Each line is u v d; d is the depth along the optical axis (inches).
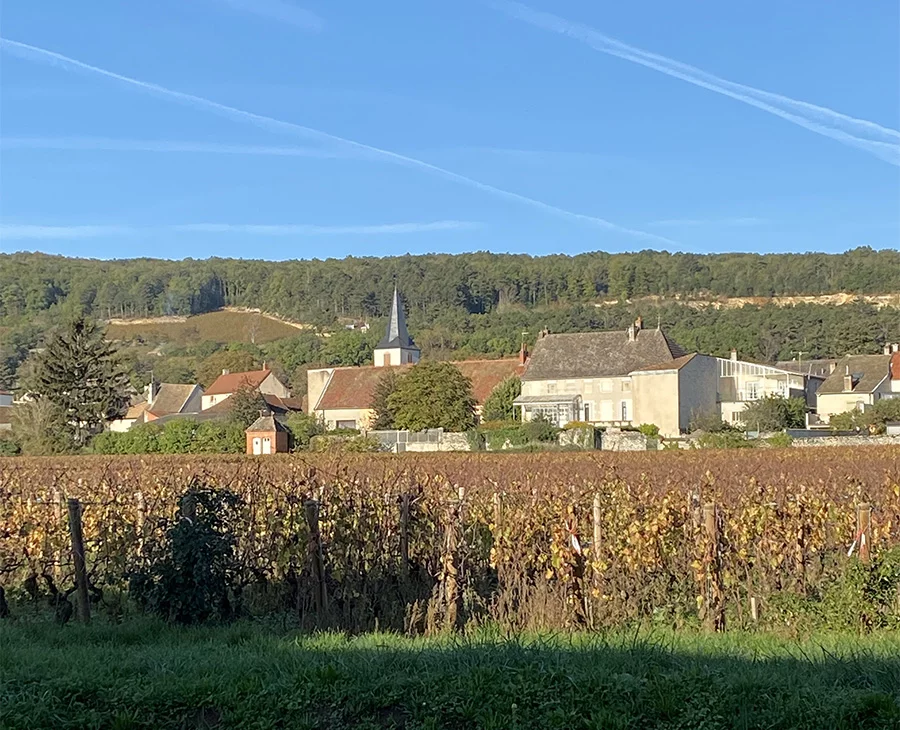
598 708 299.3
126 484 695.7
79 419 2844.5
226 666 352.2
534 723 295.9
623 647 375.2
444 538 479.2
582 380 3351.4
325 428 2893.7
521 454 1964.8
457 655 354.3
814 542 487.2
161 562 478.3
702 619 445.4
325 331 6727.4
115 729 305.4
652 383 3125.0
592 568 455.2
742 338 5142.7
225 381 4360.2
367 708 310.7
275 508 532.1
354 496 524.4
